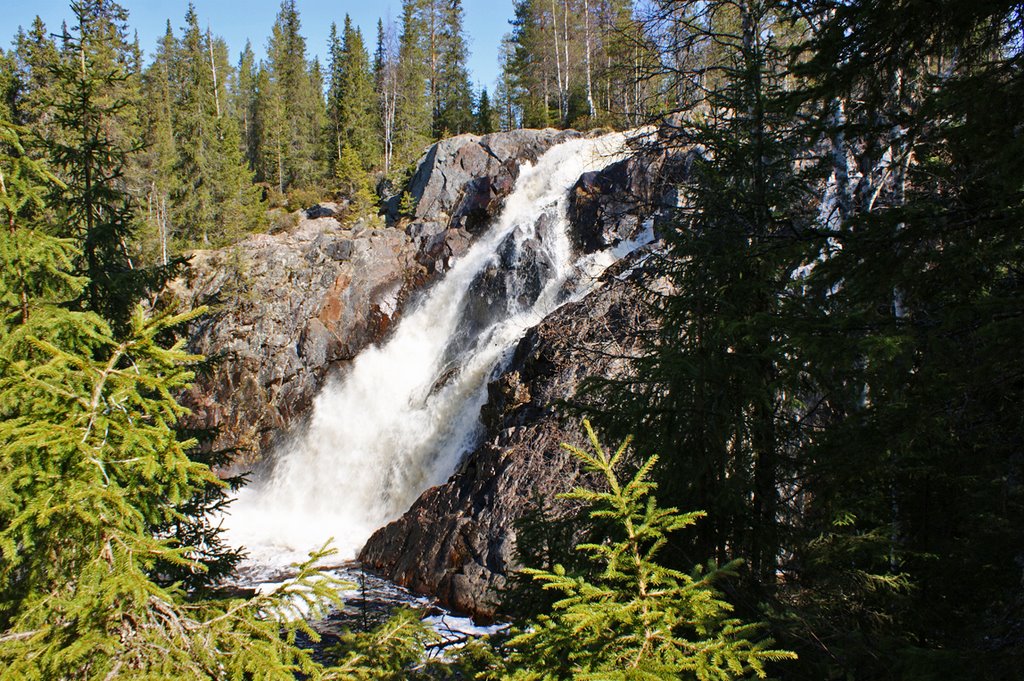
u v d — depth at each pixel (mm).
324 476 24812
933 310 4633
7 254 3867
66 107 10000
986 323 3943
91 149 9680
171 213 42750
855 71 4820
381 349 29172
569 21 45125
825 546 7281
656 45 10000
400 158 50031
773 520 6840
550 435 15312
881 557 7152
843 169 9836
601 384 7609
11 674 2537
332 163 58156
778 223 6348
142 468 3029
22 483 2787
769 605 5887
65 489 2797
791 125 7648
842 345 4238
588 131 36344
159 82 51250
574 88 49344
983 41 4527
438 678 4176
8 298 3932
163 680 2672
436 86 65375
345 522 22266
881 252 4441
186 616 3049
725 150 7672
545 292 26094
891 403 4609
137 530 3059
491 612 13133
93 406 2979
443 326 28672
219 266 31422
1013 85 3939
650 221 25609
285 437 27312
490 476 15477
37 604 2791
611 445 7184
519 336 24031
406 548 16078
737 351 6879
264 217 45750
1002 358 3844
